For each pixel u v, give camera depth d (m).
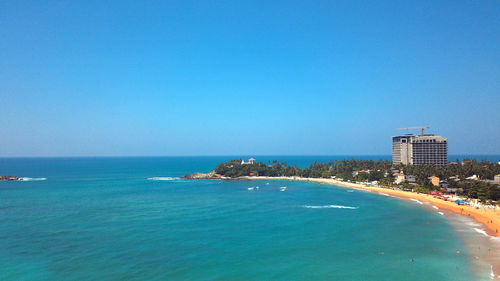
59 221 101.62
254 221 104.62
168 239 82.50
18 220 102.69
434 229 93.56
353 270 62.31
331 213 119.31
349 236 86.44
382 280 57.50
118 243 78.50
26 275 58.91
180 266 64.06
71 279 57.38
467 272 60.72
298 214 117.19
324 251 73.94
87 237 83.50
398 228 95.19
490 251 72.62
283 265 65.12
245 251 73.62
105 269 62.03
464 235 86.44
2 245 76.06
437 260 67.44
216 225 98.50
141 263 65.44
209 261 67.06
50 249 73.44
